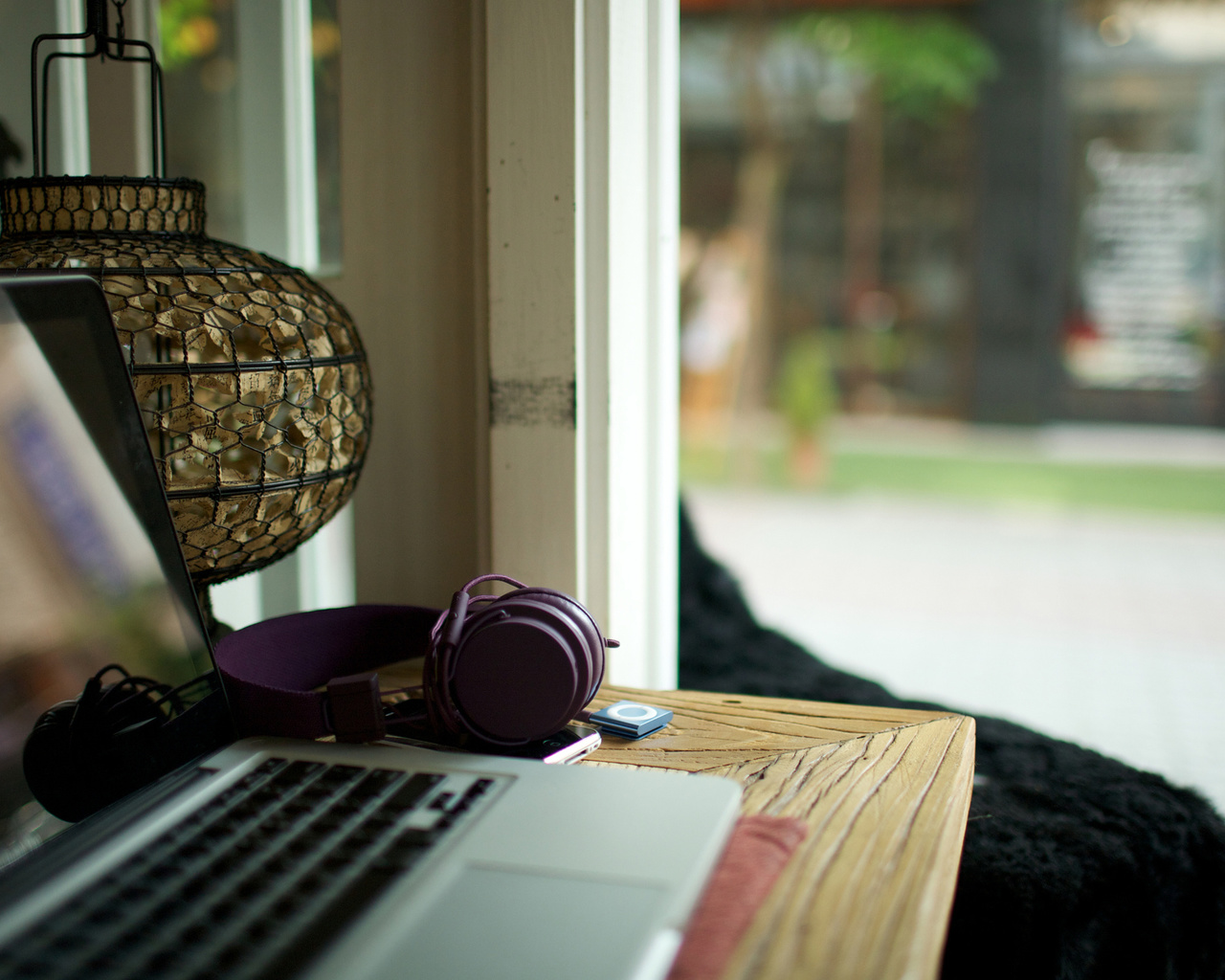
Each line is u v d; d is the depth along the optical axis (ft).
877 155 28.55
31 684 1.74
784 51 26.55
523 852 1.61
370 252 3.27
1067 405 27.68
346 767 1.93
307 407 2.35
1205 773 8.29
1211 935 3.23
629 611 3.21
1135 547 16.44
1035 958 2.85
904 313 29.07
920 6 25.99
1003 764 3.61
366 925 1.41
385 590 3.41
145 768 1.93
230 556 2.41
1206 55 25.38
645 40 3.04
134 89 3.62
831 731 2.37
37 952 1.35
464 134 3.12
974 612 12.93
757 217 25.44
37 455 1.83
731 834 1.77
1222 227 26.32
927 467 23.52
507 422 2.99
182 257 2.28
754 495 20.70
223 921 1.42
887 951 1.48
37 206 2.31
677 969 1.42
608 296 2.93
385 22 3.15
